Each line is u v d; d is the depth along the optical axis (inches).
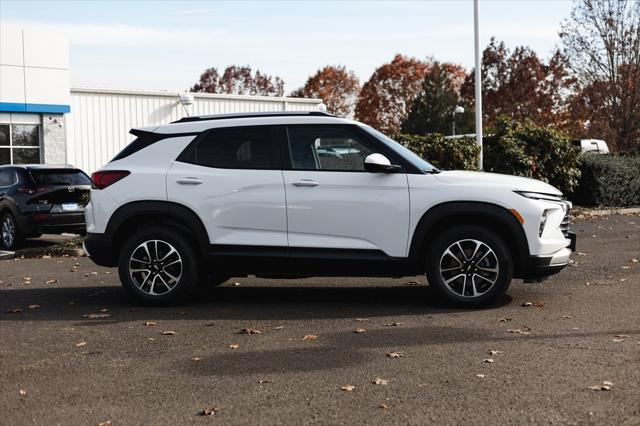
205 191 303.1
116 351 237.3
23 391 195.6
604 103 1264.8
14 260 495.2
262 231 300.4
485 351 226.5
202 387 196.1
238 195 301.0
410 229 291.6
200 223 303.4
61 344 248.2
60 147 1011.3
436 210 289.7
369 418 169.9
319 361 219.3
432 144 674.2
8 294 352.8
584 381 193.6
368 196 293.3
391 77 2851.9
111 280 392.5
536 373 201.9
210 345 242.4
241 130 308.8
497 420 166.7
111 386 199.0
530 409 173.3
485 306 293.6
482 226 290.7
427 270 293.6
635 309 285.7
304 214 296.5
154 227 308.8
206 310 302.0
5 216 574.6
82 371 214.4
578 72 1277.1
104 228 311.1
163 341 249.3
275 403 181.8
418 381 197.2
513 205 287.1
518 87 2300.7
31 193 562.6
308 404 180.5
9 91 957.8
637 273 372.5
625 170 792.3
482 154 721.0
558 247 293.4
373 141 298.7
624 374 199.2
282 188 298.2
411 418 169.3
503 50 2378.2
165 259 309.0
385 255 293.6
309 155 301.6
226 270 305.6
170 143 313.0
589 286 339.6
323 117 304.5
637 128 1245.1
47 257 505.7
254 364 217.8
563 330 252.4
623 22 1230.9
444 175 295.3
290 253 297.7
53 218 564.4
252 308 305.0
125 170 311.7
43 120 994.1
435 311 289.6
